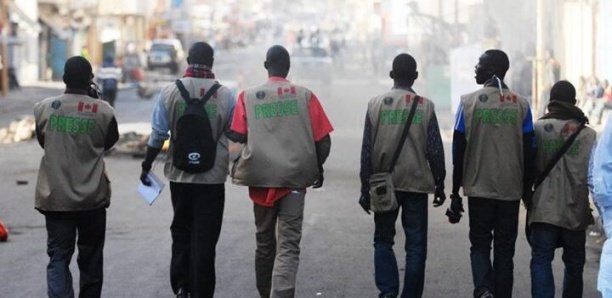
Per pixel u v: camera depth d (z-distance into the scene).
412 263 11.34
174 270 11.75
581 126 11.00
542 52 33.78
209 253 11.32
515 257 15.23
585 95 36.97
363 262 14.62
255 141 11.25
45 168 10.59
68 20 79.12
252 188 11.38
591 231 17.27
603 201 7.99
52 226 10.62
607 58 38.94
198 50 11.48
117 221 18.25
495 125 11.07
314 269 14.09
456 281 13.46
